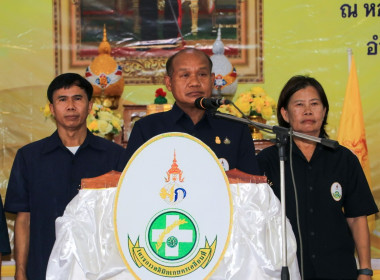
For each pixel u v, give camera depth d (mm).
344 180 3336
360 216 3398
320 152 3355
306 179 3293
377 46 5332
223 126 3051
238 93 5359
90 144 3557
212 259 2135
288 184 3285
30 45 5398
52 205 3410
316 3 5371
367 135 5262
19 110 5352
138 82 5371
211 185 2162
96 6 5418
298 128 3373
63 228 2223
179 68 2982
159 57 5383
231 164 2982
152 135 3025
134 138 3023
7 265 4777
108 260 2168
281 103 3486
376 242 5008
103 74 4598
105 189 2244
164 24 5402
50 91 3576
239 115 4387
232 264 2182
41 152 3508
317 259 3180
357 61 5332
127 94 5363
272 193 2309
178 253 2141
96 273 2174
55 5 5422
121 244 2131
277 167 3336
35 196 3430
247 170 2990
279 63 5359
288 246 2281
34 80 5379
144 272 2129
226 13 5391
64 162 3494
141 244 2139
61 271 2191
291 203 3258
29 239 3451
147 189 2162
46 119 5348
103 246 2201
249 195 2250
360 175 3389
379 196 5184
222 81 4609
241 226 2213
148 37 5398
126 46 5395
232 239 2197
